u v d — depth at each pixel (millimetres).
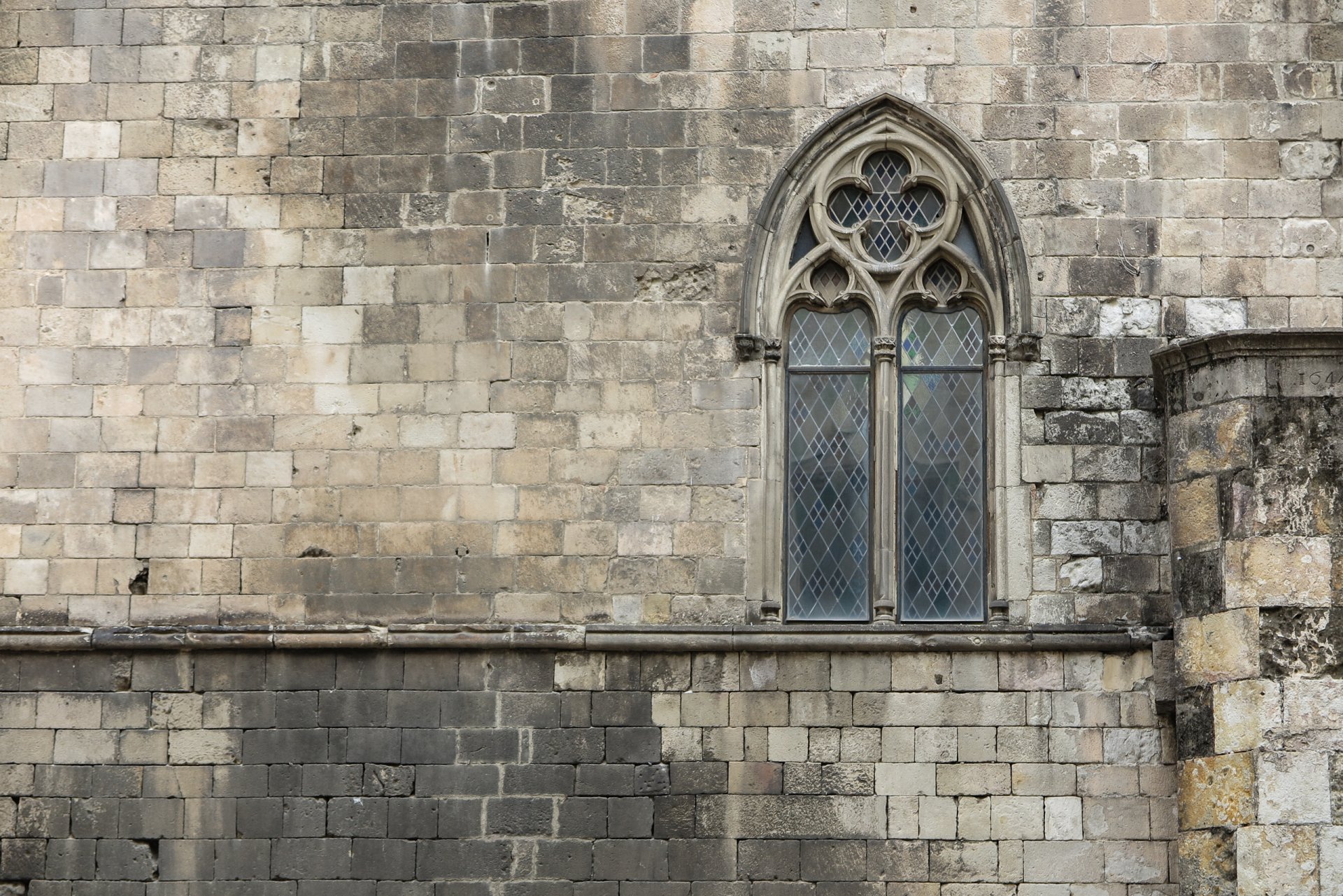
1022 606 26266
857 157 27875
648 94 27969
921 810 25625
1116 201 27328
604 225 27625
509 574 26656
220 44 28484
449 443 27109
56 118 28391
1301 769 23469
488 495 26922
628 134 27875
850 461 27359
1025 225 27328
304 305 27656
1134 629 25875
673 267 27484
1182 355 25500
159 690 26578
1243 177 27266
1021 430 26797
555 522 26766
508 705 26266
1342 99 27359
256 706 26453
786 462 27312
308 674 26531
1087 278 27141
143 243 27969
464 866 25766
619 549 26656
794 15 28062
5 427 27531
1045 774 25641
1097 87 27625
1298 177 27219
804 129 27766
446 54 28266
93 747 26438
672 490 26828
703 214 27609
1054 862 25375
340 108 28188
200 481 27266
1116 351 26938
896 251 27766
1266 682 23766
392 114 28141
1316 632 23859
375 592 26703
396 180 27938
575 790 25938
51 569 27094
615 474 26891
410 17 28406
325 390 27375
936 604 26844
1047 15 27844
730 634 26109
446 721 26266
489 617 26531
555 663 26359
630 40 28172
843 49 27938
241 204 28016
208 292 27797
